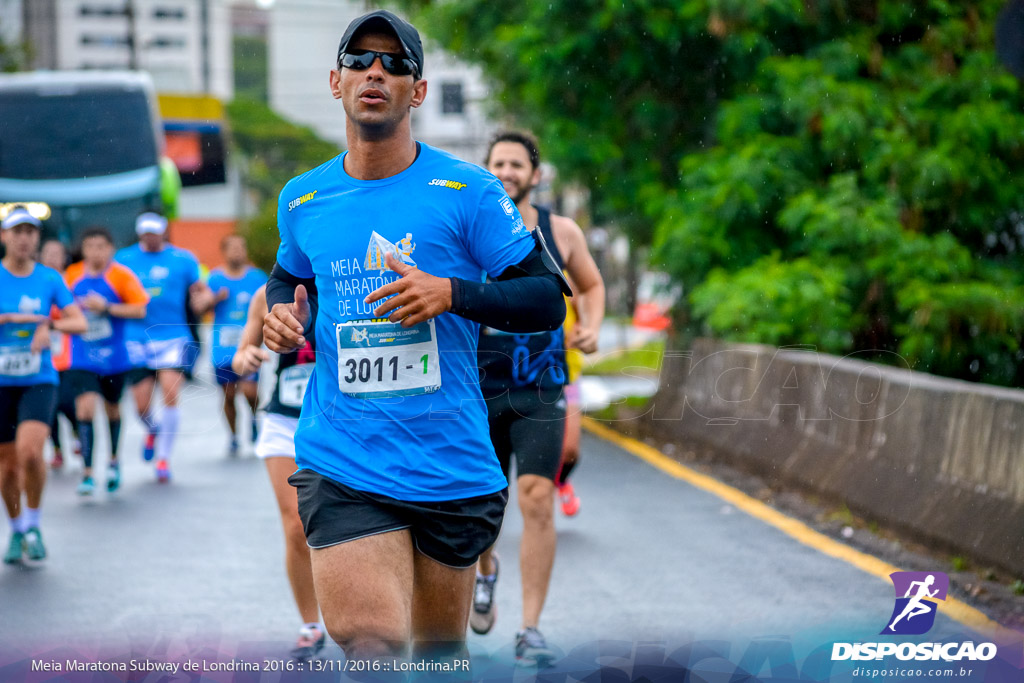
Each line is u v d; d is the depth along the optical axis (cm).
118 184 3106
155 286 1892
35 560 1367
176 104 4338
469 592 710
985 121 2281
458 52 2964
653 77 2622
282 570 1316
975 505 1304
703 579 1247
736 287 2200
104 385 1820
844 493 1588
